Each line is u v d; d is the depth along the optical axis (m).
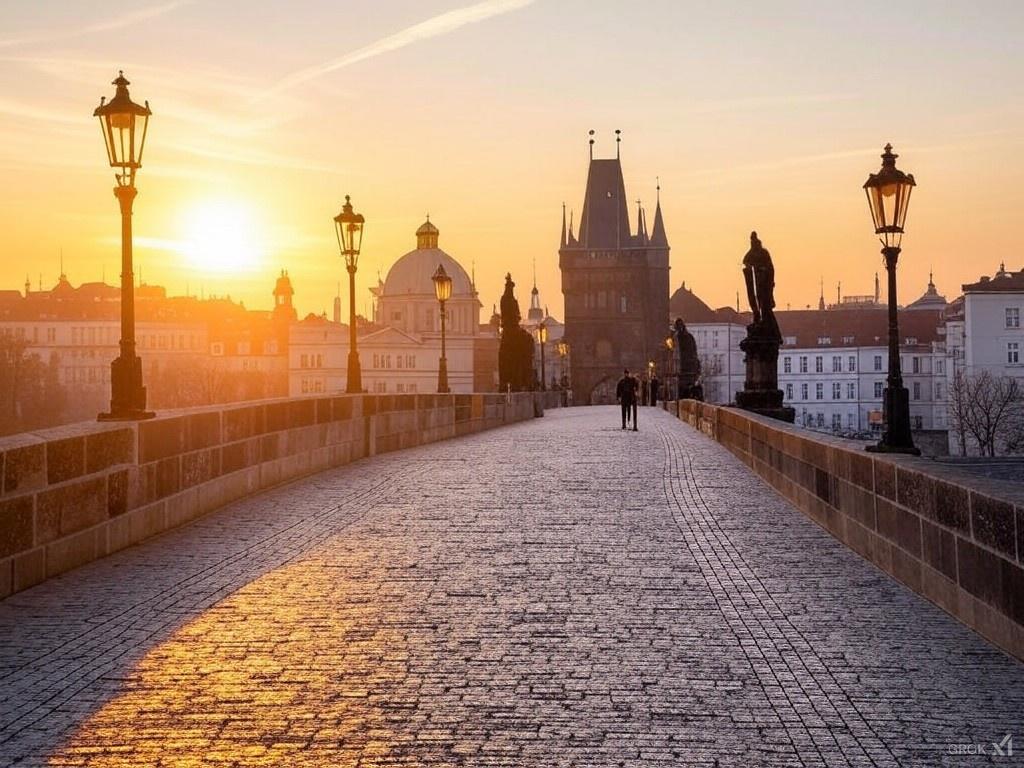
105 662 8.51
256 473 18.50
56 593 10.90
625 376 38.06
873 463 12.17
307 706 7.47
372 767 6.43
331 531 14.40
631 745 6.76
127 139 14.91
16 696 7.73
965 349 106.69
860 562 12.26
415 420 30.17
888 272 14.96
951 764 6.43
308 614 9.94
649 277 184.50
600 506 16.56
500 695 7.67
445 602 10.35
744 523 14.96
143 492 13.87
